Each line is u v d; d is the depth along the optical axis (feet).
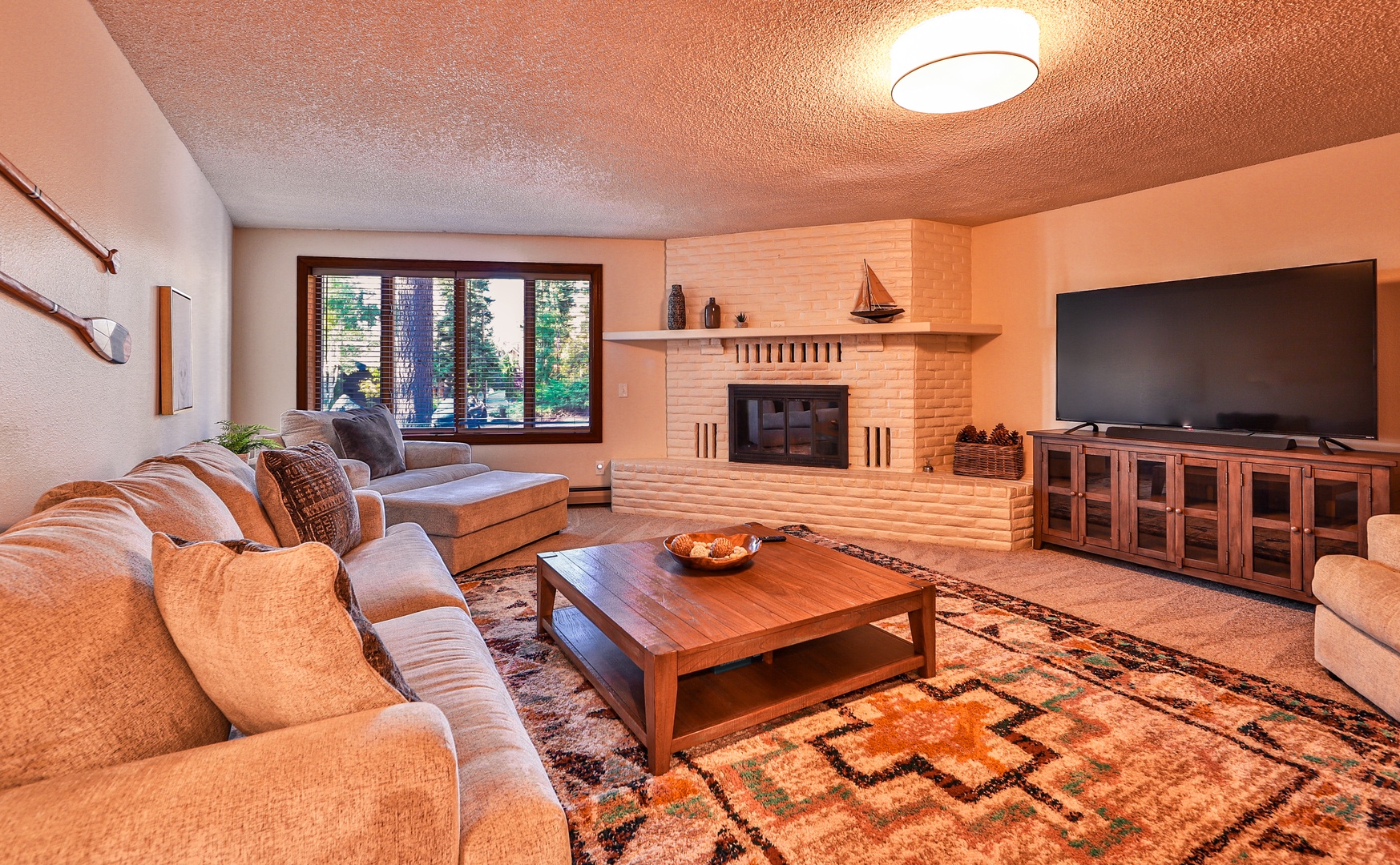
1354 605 7.16
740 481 16.74
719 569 8.33
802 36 7.55
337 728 3.15
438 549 12.17
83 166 6.75
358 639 3.42
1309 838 5.15
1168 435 12.32
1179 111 9.61
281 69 8.30
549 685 7.81
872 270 16.17
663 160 11.75
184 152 10.90
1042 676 7.99
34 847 2.52
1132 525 12.40
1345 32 7.45
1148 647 8.84
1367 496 9.60
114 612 3.30
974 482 14.42
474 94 9.04
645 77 8.55
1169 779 5.91
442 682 4.86
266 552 3.49
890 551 13.93
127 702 3.16
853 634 8.80
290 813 2.83
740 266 17.94
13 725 2.79
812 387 17.01
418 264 17.75
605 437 19.11
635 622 6.72
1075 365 13.92
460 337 18.48
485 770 3.74
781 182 13.05
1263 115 9.76
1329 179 11.15
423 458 16.63
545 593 9.16
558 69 8.33
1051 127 10.19
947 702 7.36
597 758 6.33
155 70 8.29
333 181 12.96
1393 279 10.57
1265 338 11.10
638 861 4.97
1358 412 10.11
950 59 7.10
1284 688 7.66
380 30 7.38
